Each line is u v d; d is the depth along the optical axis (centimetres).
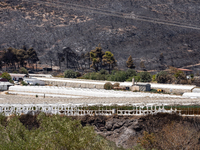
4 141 4469
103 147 4547
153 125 5988
